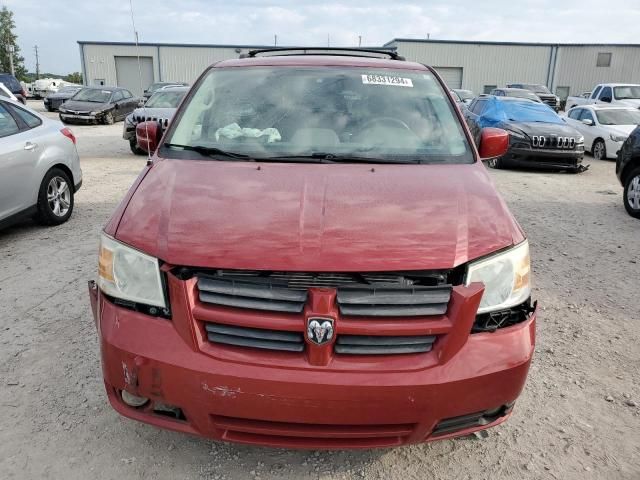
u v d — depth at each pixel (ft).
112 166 35.60
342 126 10.35
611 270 16.84
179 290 6.77
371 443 6.89
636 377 10.72
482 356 6.83
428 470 8.10
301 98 10.91
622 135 43.52
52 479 7.75
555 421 9.29
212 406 6.69
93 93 71.10
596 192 29.96
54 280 14.98
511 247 7.50
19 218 18.57
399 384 6.50
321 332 6.45
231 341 6.73
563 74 139.54
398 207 7.79
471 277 7.08
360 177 8.70
